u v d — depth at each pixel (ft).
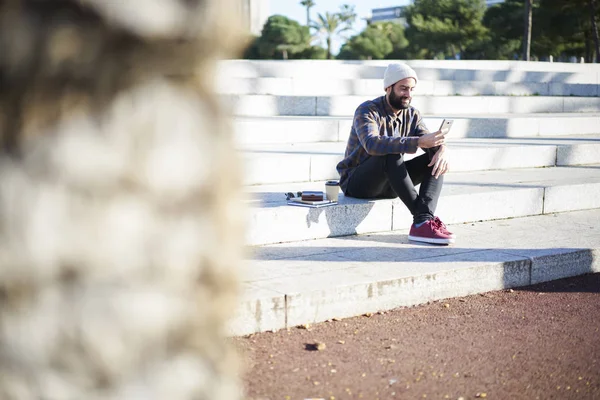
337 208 16.78
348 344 11.44
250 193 18.71
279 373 10.05
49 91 2.19
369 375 10.17
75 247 2.18
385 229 17.72
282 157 21.09
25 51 2.15
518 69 68.33
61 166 2.17
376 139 16.39
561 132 34.22
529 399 9.66
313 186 20.53
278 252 15.14
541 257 15.61
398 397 9.45
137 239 2.23
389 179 16.56
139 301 2.25
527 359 11.18
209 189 2.36
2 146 2.23
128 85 2.23
